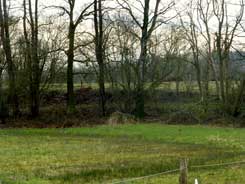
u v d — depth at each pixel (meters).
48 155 26.83
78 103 55.91
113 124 46.09
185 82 57.41
